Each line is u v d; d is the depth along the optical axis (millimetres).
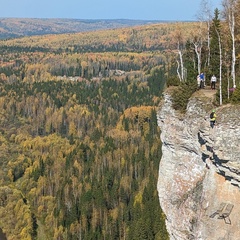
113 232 86125
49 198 106562
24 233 92250
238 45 52438
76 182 111062
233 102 38812
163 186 49531
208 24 57531
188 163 45281
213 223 38250
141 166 107188
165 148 49219
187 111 44594
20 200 103875
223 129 37000
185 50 72188
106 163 120562
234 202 37062
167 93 48594
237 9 48188
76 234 90062
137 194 93250
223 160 36812
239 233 36438
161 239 65688
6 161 130250
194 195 42812
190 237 42781
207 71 54875
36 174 120500
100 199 96062
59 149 139125
